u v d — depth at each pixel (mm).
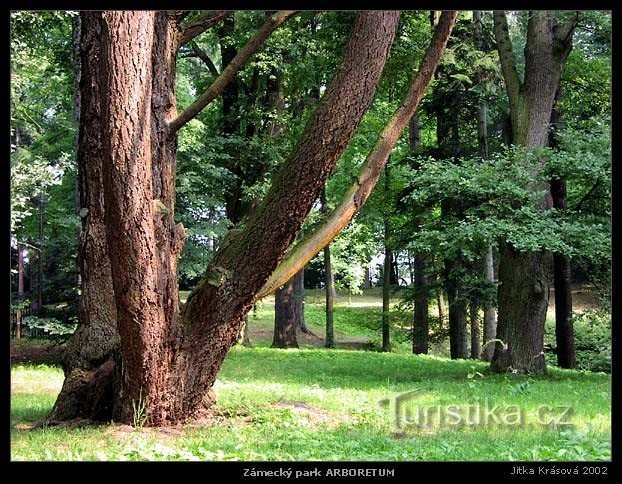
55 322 16500
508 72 17172
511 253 16344
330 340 28062
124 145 7070
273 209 8039
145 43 7066
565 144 15703
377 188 25062
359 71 7852
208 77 24281
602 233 14578
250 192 21531
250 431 7957
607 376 16094
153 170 8305
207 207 20375
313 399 10945
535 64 16688
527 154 15242
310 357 20984
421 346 25703
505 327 16391
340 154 7996
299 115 24062
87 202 8992
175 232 8117
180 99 23781
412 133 25125
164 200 8406
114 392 8250
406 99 8695
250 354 21703
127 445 6969
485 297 21000
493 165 15547
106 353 8578
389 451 6797
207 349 8234
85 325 8750
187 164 19641
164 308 7863
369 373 16781
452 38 19656
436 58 8586
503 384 13703
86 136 9008
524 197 14641
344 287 41062
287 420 8703
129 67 6973
